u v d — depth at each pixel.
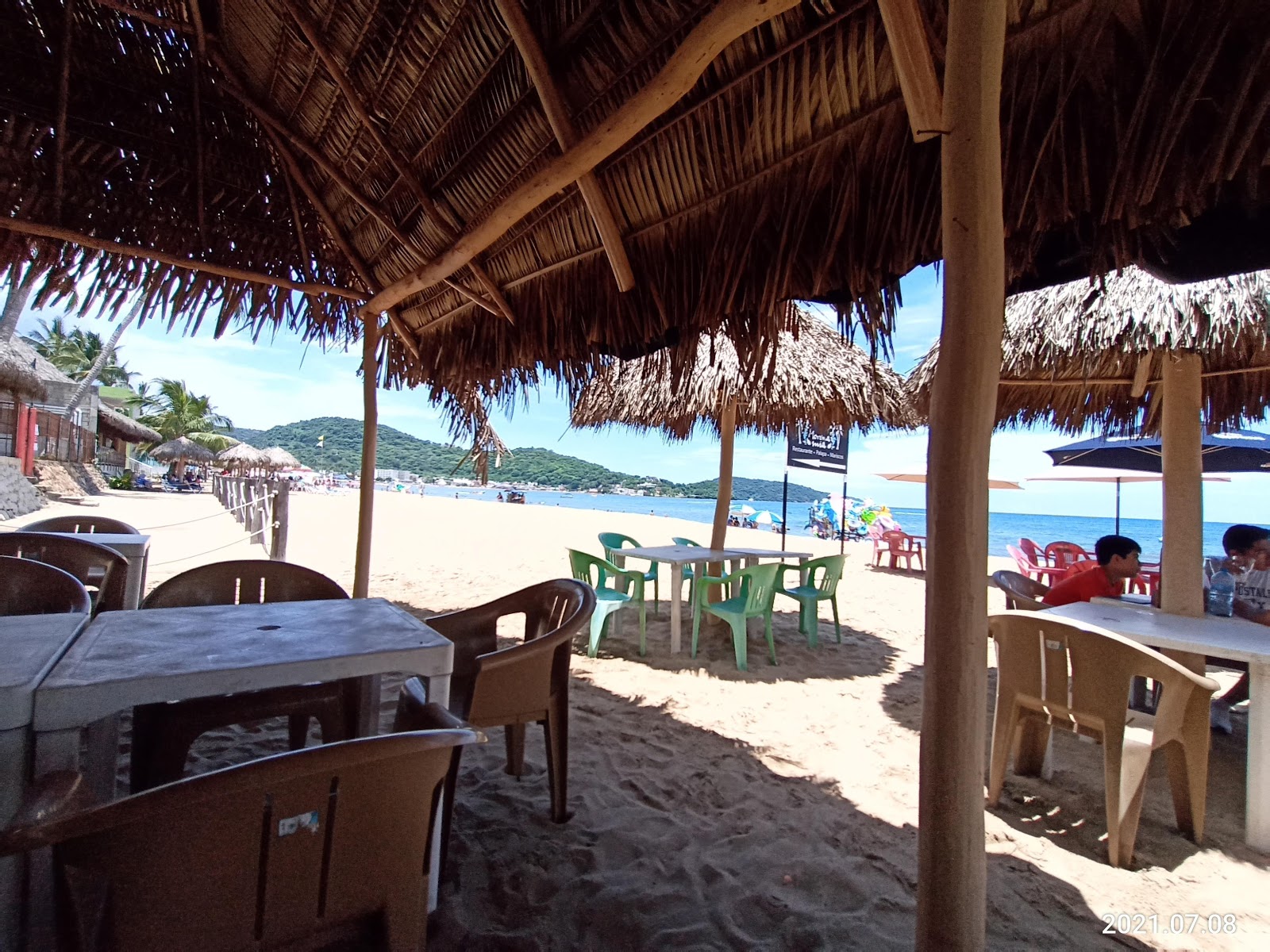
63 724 1.15
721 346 4.99
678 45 1.59
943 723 1.03
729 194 1.83
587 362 2.64
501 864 1.97
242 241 3.13
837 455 6.15
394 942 1.07
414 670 1.56
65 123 2.45
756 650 4.90
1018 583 3.88
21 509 12.68
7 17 2.29
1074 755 3.11
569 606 2.28
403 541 10.98
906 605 7.38
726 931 1.71
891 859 2.10
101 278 2.78
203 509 17.36
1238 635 2.53
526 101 2.06
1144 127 1.11
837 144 1.54
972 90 1.03
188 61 2.70
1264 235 1.31
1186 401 3.21
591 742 2.99
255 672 1.35
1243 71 0.99
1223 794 2.76
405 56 2.21
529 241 2.63
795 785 2.64
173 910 0.87
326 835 0.99
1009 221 1.26
